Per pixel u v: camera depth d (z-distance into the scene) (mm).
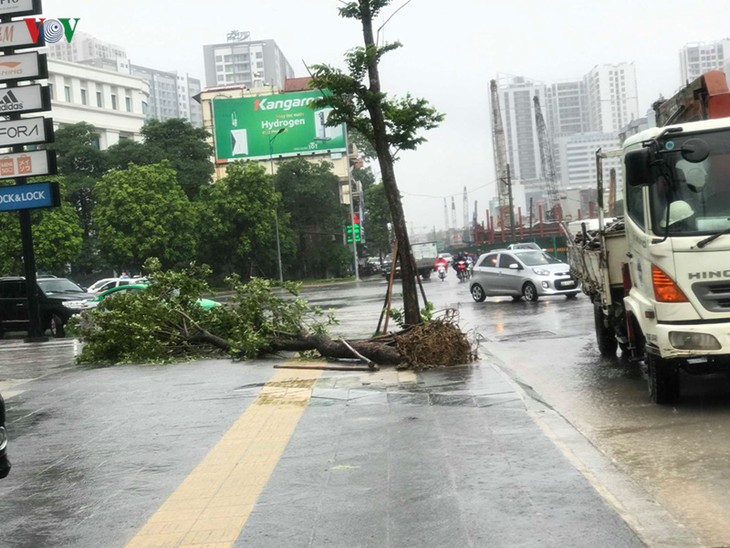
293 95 76438
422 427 7844
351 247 82250
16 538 5207
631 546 4383
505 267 26750
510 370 12086
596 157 11961
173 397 10680
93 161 72875
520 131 198500
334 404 9391
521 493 5449
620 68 198875
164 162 63938
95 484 6508
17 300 27422
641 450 6879
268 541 4820
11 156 23469
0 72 23328
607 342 12930
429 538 4680
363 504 5438
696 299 8188
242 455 7172
